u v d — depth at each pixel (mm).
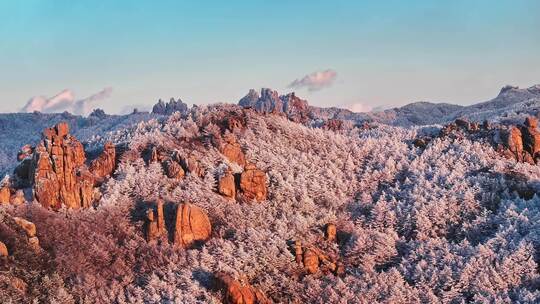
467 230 151000
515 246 137500
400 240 148000
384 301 124750
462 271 130875
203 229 142000
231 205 152750
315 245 145500
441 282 131125
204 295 123812
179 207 141000
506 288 128125
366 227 155875
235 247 137625
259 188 158750
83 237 136625
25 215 138500
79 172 153500
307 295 127750
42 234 135125
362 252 142750
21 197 144625
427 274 132500
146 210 146000
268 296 128125
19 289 116750
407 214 156375
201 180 159500
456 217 155875
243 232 143000
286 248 139625
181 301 119812
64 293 118938
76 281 124438
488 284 128125
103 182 157875
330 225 149000
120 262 131750
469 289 128875
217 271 129875
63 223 139125
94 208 148625
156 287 125312
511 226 145000
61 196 146375
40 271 123875
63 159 150375
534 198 160000
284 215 152625
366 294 127188
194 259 132875
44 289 119750
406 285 130000
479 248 137375
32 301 116125
